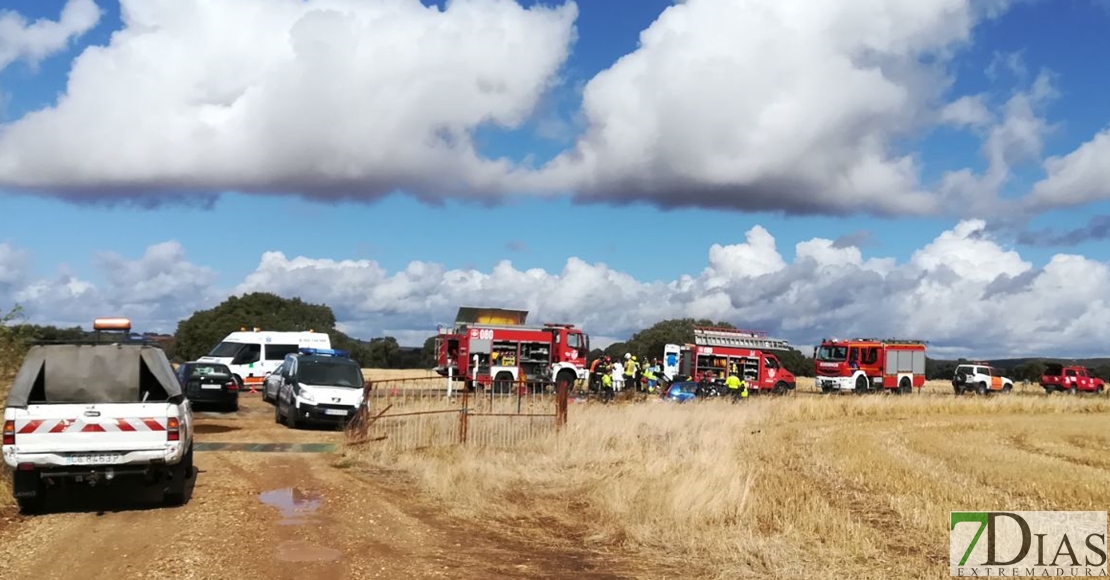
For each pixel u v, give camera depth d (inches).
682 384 1517.0
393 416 797.2
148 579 343.0
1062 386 2436.0
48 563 369.4
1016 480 640.4
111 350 525.3
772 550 408.8
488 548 418.6
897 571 380.8
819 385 2049.7
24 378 475.2
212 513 474.9
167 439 480.4
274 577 349.4
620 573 378.9
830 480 642.8
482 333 1640.0
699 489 498.9
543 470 652.1
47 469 467.2
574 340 1676.9
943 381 3255.4
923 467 720.3
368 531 440.8
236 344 1411.2
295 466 658.8
